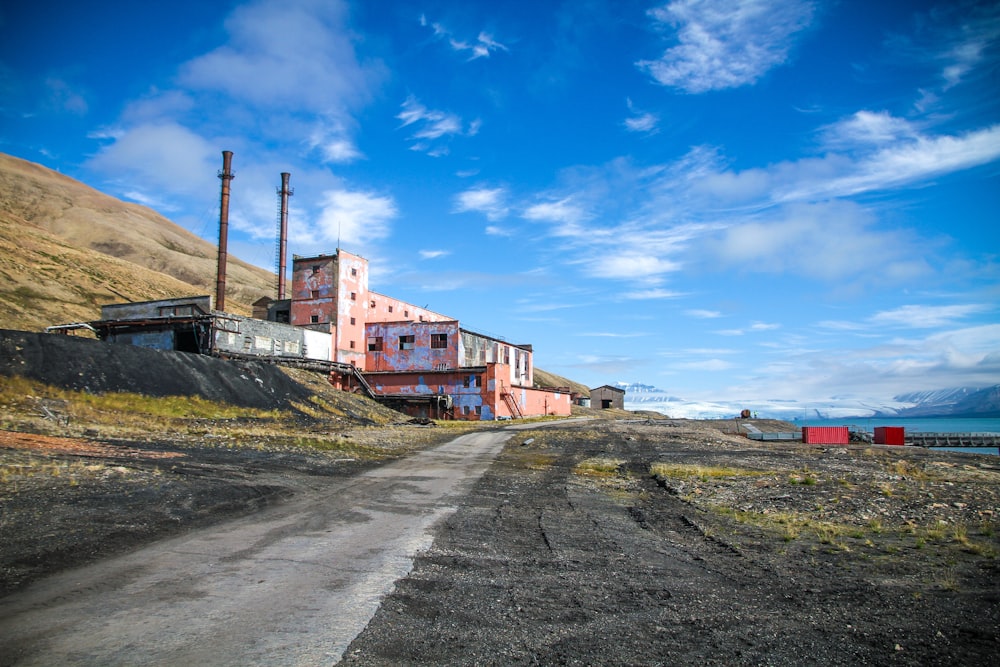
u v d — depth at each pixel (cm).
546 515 1295
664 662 547
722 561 938
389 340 6166
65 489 1145
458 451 2712
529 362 8750
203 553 862
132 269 10938
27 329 5688
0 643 532
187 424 2561
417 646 560
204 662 505
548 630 618
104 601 650
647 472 2156
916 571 882
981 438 5909
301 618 619
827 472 2164
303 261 6050
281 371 4066
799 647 588
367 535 1023
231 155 6006
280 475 1630
